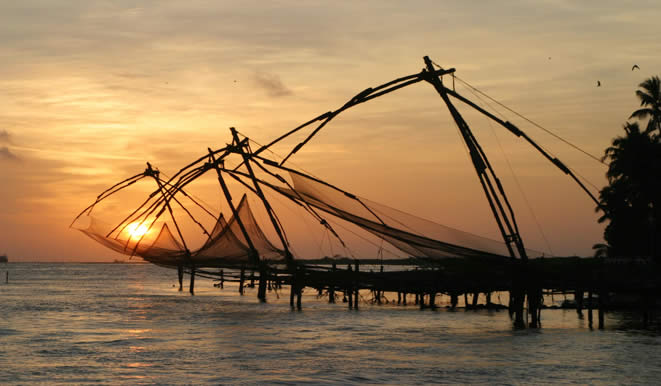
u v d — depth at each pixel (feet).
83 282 303.48
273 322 114.83
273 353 81.41
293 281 128.47
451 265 96.63
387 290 125.90
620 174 168.86
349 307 139.54
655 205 161.27
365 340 92.38
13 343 89.56
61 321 117.08
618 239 172.65
